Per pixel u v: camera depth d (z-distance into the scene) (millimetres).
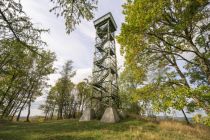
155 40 8648
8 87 26562
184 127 16969
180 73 10219
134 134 13523
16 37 6555
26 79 30609
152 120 22172
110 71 26750
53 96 45062
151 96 8125
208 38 8664
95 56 29531
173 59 10344
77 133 14305
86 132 14641
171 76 9164
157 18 7789
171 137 13227
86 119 24891
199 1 7020
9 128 18000
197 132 15523
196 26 8383
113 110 23000
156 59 9688
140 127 16562
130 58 9023
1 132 14773
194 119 6727
